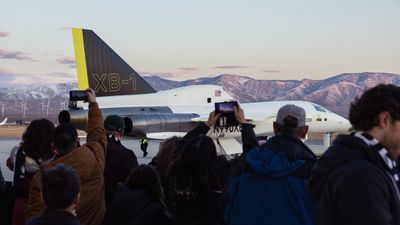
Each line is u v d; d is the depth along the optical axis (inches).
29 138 218.1
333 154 112.2
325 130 1089.4
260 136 1071.6
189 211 186.1
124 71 1003.9
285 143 163.9
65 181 130.5
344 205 105.0
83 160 197.6
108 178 251.8
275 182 158.6
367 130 113.0
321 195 113.7
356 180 104.3
